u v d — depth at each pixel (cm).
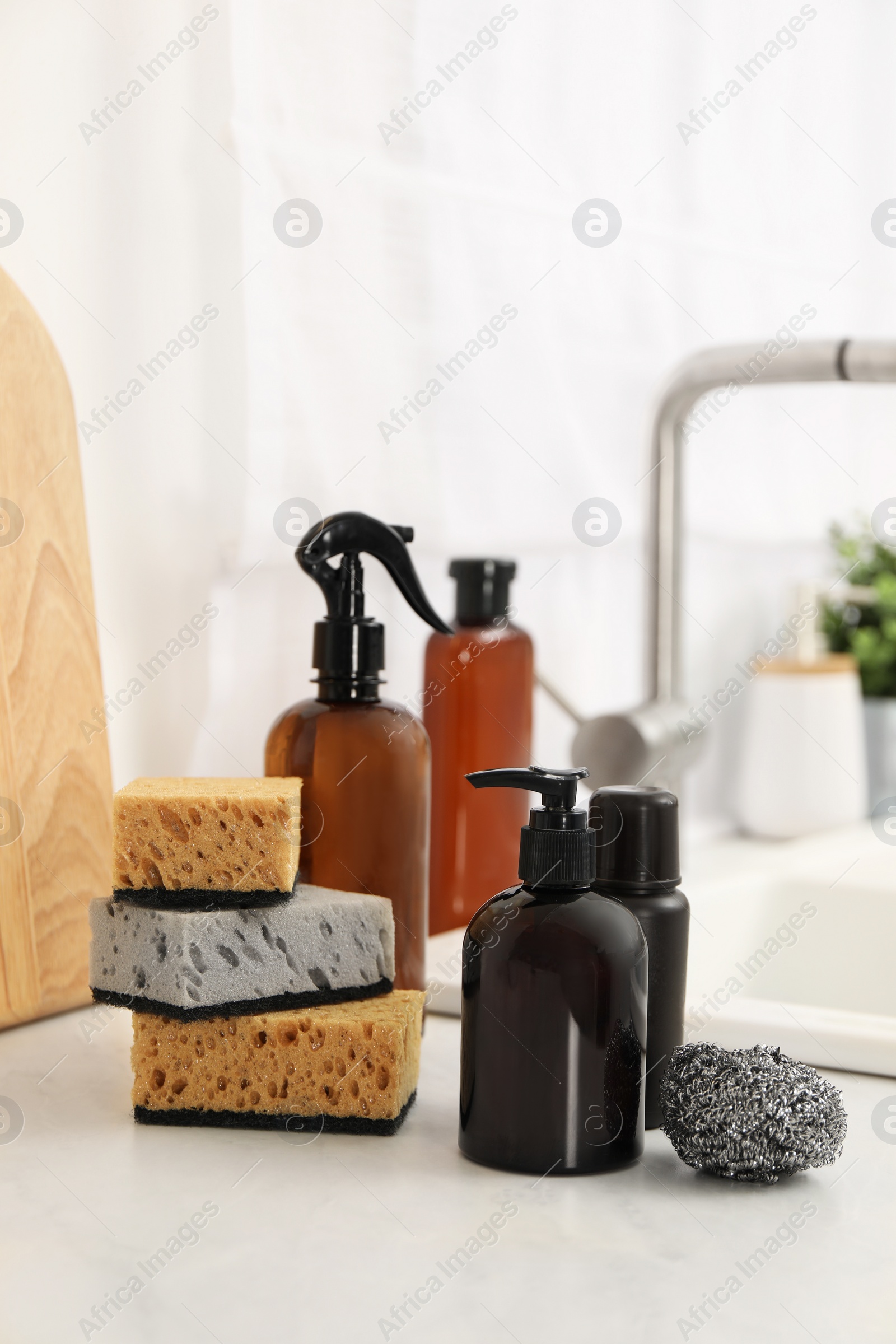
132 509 73
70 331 69
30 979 64
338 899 54
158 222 73
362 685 62
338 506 81
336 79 79
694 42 107
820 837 113
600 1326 37
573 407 99
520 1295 39
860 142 129
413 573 62
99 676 68
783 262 119
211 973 51
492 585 79
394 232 83
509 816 79
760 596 128
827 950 94
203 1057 51
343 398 81
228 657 78
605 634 107
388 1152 49
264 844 51
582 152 97
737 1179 47
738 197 114
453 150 87
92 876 68
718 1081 47
